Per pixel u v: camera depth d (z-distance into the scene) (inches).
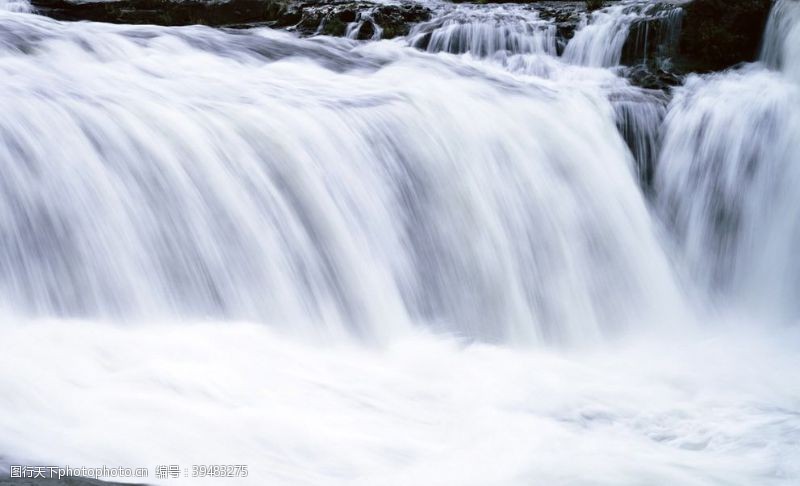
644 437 233.9
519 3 587.2
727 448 228.4
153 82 345.7
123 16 550.3
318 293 292.8
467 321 319.0
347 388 242.8
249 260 285.7
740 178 394.9
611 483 202.4
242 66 403.5
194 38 418.3
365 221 313.1
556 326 334.6
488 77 423.5
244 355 246.4
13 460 169.2
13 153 264.5
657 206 405.7
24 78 321.1
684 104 418.0
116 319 258.7
